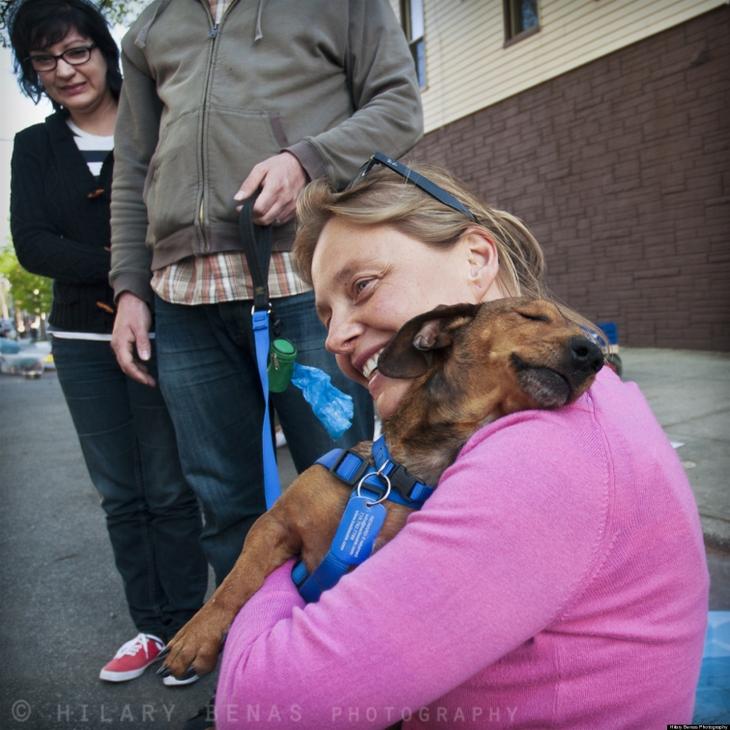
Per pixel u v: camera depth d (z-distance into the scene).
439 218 1.33
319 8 2.16
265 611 1.18
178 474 2.72
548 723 1.02
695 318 7.84
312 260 1.49
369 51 2.25
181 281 2.24
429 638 0.94
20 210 2.69
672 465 1.09
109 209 2.72
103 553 3.99
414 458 1.26
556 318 1.21
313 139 2.04
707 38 7.23
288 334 2.16
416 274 1.31
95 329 2.69
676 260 7.93
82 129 2.81
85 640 2.97
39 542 4.23
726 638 1.91
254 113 2.11
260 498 2.44
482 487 0.97
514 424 1.07
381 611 0.95
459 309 1.24
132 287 2.51
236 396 2.34
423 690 0.94
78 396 2.72
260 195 1.96
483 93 9.80
